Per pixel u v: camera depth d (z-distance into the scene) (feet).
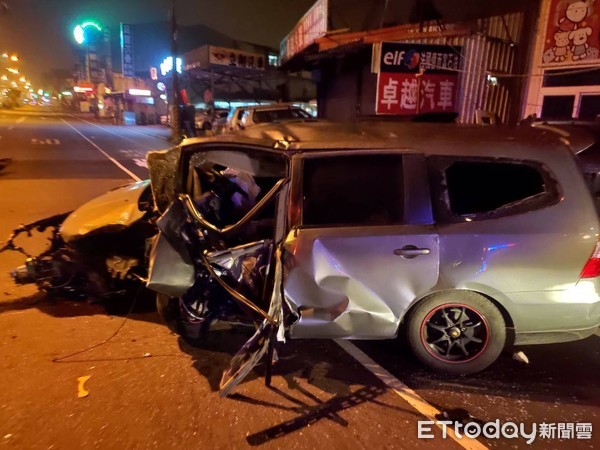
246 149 11.32
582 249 10.05
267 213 13.97
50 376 10.68
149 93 127.54
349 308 10.04
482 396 10.22
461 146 10.59
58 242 14.42
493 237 10.08
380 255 10.00
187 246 10.94
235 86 98.12
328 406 9.82
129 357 11.52
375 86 45.83
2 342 12.11
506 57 34.06
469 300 10.48
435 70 33.86
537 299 10.23
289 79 85.15
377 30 43.50
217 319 11.52
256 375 10.87
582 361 11.56
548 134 11.27
